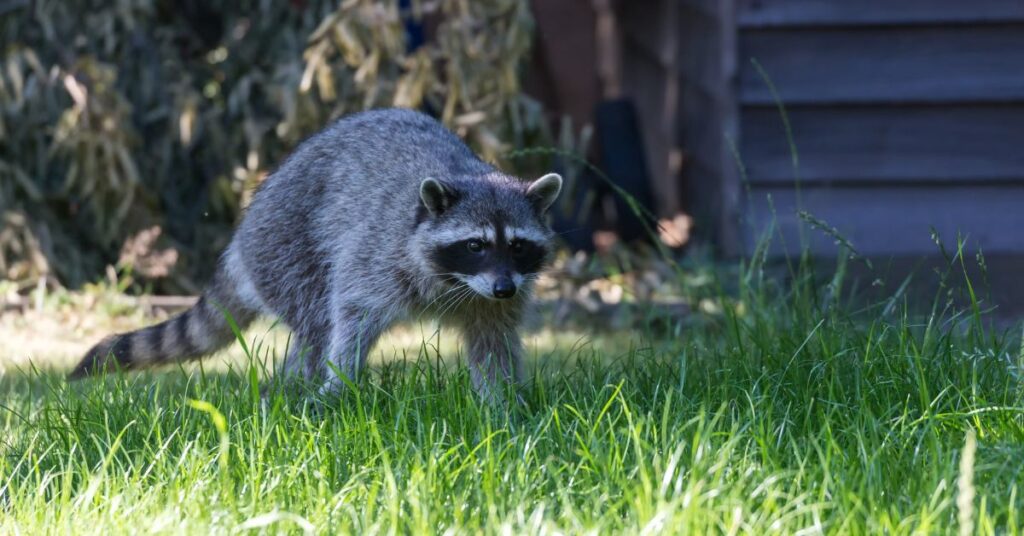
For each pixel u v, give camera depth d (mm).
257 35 13117
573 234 13109
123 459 5992
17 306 11336
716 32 12039
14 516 5383
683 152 14312
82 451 5895
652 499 5090
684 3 13906
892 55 11609
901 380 6457
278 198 8164
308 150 8203
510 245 7523
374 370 7680
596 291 11719
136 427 6230
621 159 14008
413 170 7805
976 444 5570
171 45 13008
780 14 11500
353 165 7902
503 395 6648
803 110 11711
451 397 6355
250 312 8570
